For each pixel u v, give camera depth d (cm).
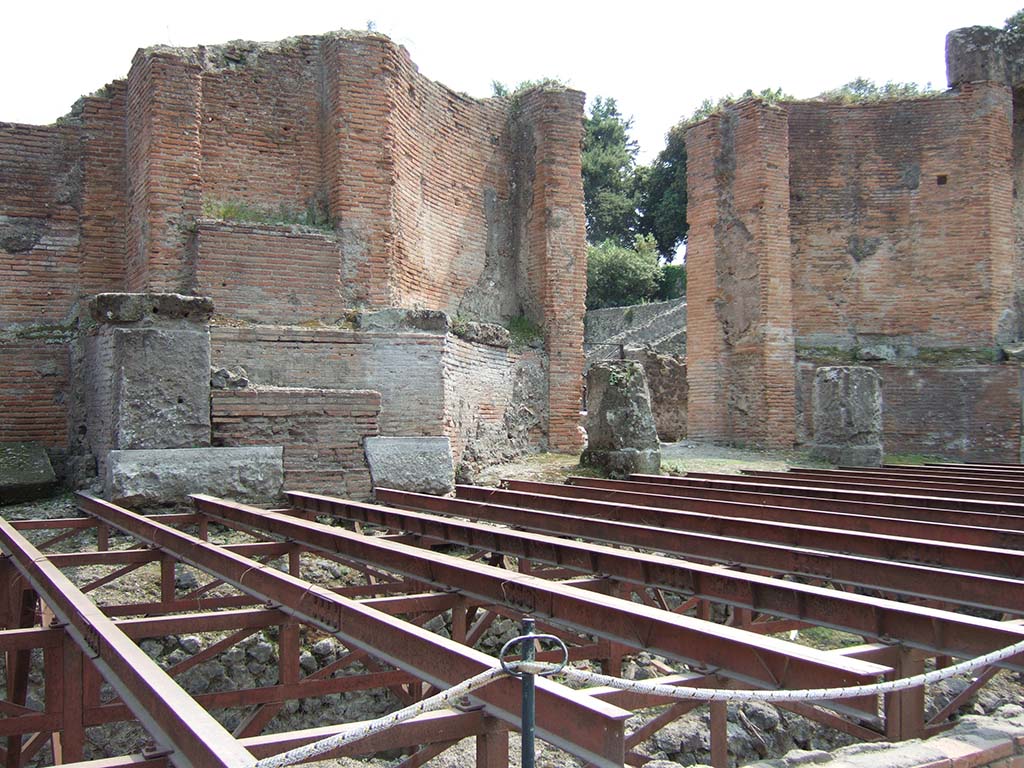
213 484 1005
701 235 2117
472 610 833
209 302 1034
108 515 888
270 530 823
